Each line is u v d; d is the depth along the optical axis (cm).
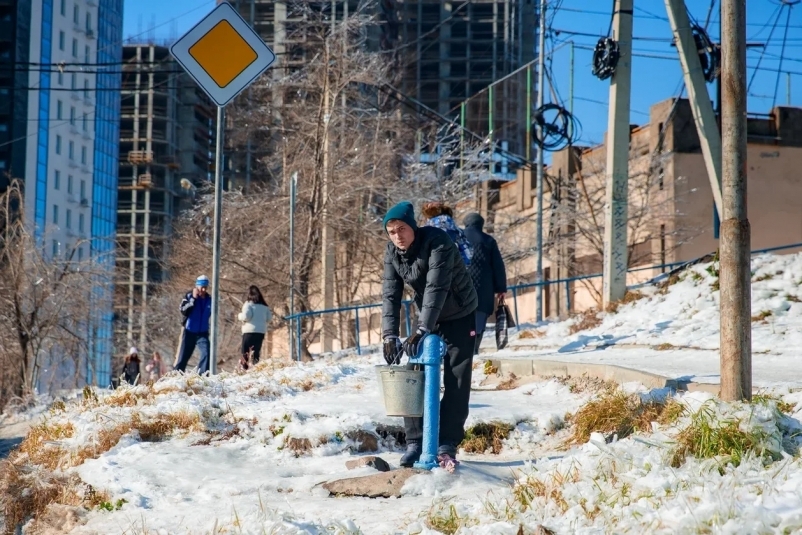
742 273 1325
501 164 6650
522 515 967
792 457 1077
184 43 2080
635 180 5822
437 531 970
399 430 1602
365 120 5791
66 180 16950
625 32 3155
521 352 2733
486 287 2308
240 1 11369
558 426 1623
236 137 6944
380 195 5588
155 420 1642
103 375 8812
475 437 1599
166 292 6788
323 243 5159
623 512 908
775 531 813
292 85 5669
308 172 5400
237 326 5906
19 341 6147
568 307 3569
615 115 3164
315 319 5594
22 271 6147
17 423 3053
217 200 2236
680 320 2770
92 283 6819
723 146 1345
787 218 5594
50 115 16425
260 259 5409
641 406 1498
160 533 1049
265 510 1056
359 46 5741
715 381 1565
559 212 5888
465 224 2350
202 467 1411
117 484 1305
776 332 2419
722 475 1034
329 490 1229
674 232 5534
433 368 1284
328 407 1716
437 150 6144
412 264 1306
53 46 16525
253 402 1858
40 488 1355
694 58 3164
